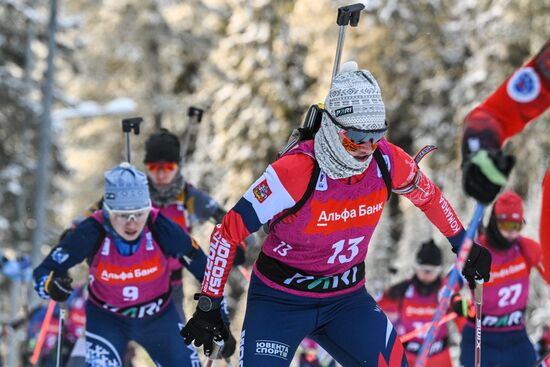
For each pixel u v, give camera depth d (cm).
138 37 8938
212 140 8438
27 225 7250
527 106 1139
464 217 6756
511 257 2183
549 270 1334
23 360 2839
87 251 1755
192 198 2308
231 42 7850
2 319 6812
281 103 7725
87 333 1836
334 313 1412
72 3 8988
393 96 7712
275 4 7738
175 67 9244
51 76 6969
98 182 9400
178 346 1848
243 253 2138
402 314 2636
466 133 1146
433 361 2594
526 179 6316
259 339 1378
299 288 1385
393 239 7669
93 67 9112
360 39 7469
